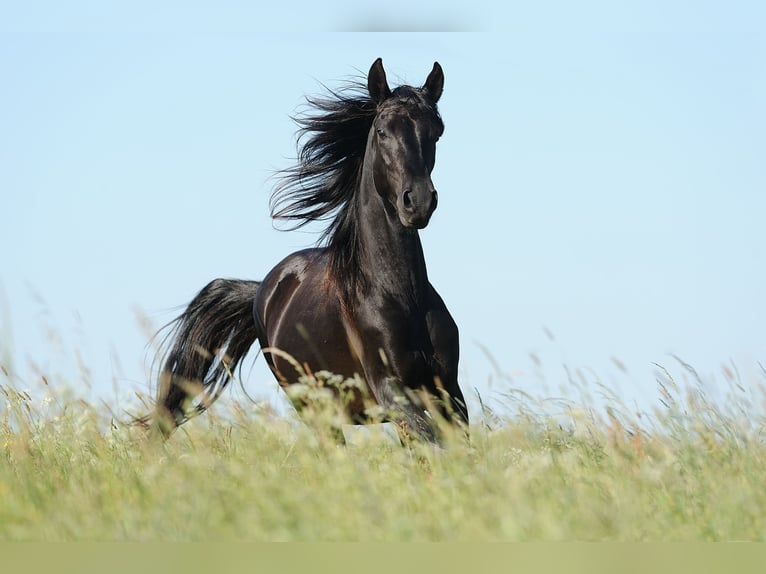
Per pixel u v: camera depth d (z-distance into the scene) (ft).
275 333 47.62
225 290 55.42
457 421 36.52
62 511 28.48
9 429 38.40
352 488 28.25
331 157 46.80
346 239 43.14
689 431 32.86
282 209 48.06
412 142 39.63
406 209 38.65
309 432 32.60
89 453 37.45
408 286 40.68
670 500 28.63
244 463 32.01
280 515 26.43
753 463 31.58
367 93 46.24
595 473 30.45
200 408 39.06
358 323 41.57
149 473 31.48
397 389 40.42
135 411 52.19
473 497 27.43
